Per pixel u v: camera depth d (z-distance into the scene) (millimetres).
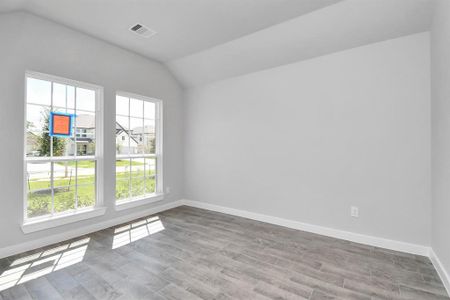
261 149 3615
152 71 3938
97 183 3225
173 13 2580
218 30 2959
